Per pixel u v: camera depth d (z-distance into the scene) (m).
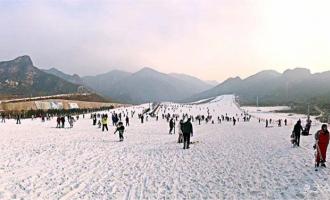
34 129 43.94
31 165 16.52
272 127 64.50
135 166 16.89
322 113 135.00
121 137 29.69
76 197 11.01
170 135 37.53
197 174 14.91
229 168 16.38
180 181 13.51
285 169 16.02
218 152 22.52
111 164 17.34
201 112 138.25
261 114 145.75
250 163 17.88
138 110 123.69
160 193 11.62
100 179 13.74
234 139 33.50
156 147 25.19
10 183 12.70
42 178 13.70
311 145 27.39
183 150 23.52
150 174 14.90
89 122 63.91
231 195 11.34
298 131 26.39
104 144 26.62
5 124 56.59
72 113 100.31
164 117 93.06
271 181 13.40
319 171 15.46
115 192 11.70
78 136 33.50
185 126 24.38
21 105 109.69
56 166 16.41
